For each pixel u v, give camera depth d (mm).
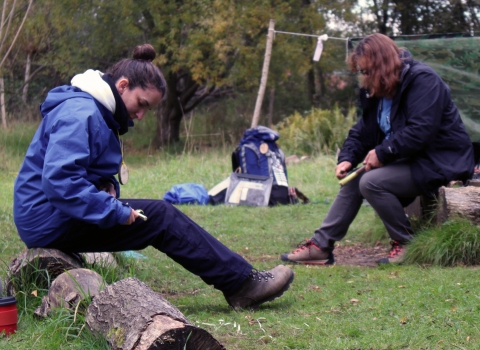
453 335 3135
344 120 14914
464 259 4840
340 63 20875
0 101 18359
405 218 5176
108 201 3123
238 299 3768
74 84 3383
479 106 7832
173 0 16438
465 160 5086
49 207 3400
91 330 2953
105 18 16953
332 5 18312
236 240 6613
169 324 2643
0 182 10914
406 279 4383
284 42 17188
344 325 3398
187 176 11562
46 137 3332
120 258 4543
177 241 3559
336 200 5352
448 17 21641
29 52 18656
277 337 3232
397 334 3170
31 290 3594
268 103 22625
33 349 2957
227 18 16047
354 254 5879
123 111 3428
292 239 6621
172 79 18531
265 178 8922
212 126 21219
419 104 4926
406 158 5121
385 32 22516
